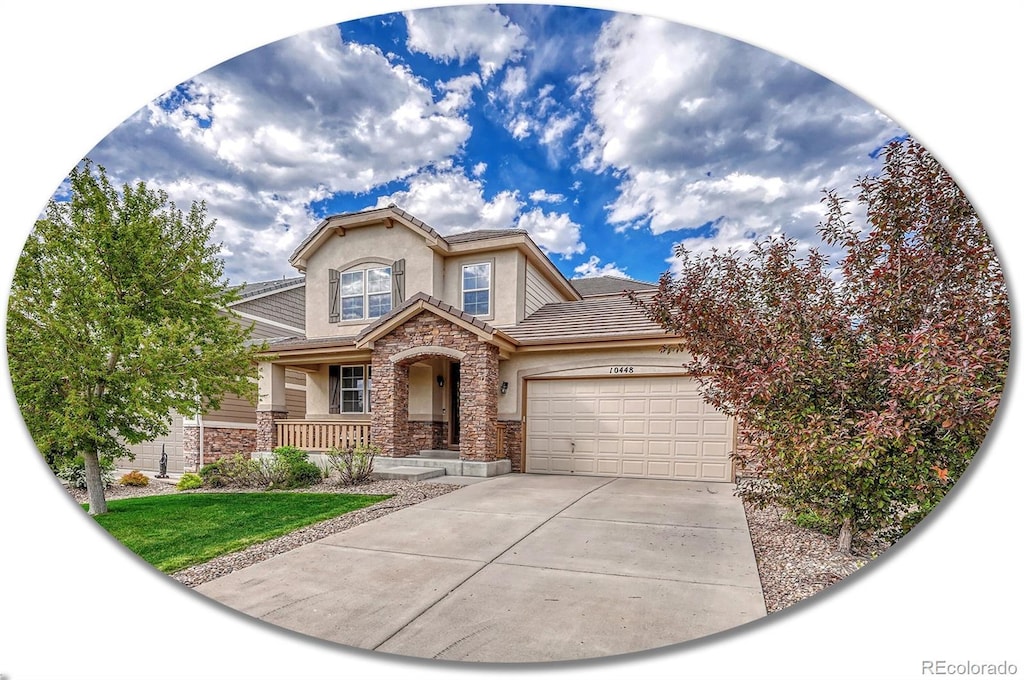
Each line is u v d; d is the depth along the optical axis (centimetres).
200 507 855
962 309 495
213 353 857
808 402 546
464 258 1472
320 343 1335
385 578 498
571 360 1234
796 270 572
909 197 538
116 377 803
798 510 585
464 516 743
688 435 1137
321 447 1338
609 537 629
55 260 780
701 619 409
